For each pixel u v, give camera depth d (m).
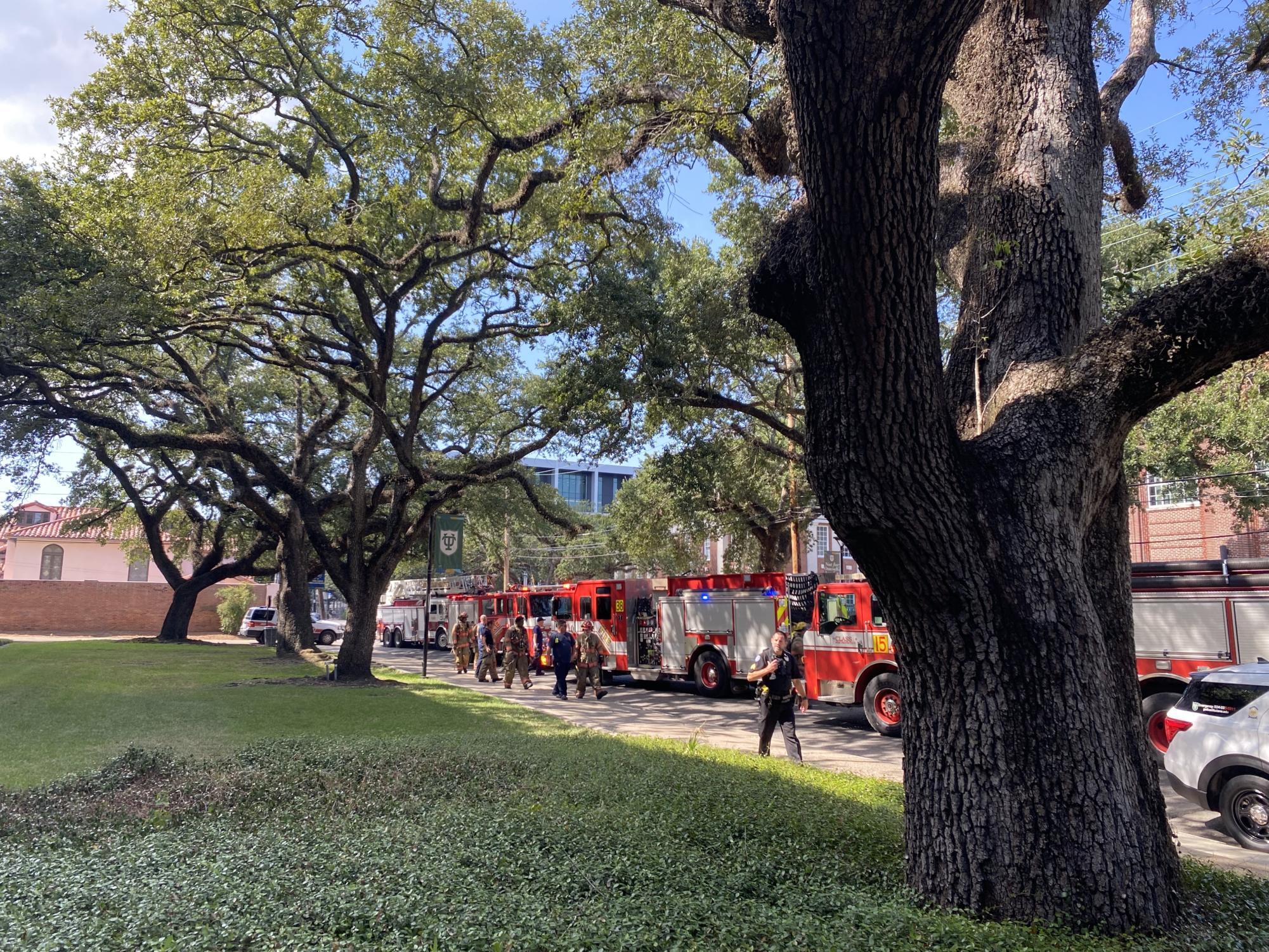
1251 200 6.59
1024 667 4.79
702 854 5.61
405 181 17.14
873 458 4.70
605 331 16.27
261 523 33.75
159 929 4.02
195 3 14.90
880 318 4.59
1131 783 4.84
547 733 12.66
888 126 4.30
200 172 16.36
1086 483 5.07
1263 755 7.97
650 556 35.34
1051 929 4.35
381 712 15.01
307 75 16.92
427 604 23.83
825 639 16.05
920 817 5.03
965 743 4.84
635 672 23.06
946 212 7.00
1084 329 5.74
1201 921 4.68
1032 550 4.87
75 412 17.89
